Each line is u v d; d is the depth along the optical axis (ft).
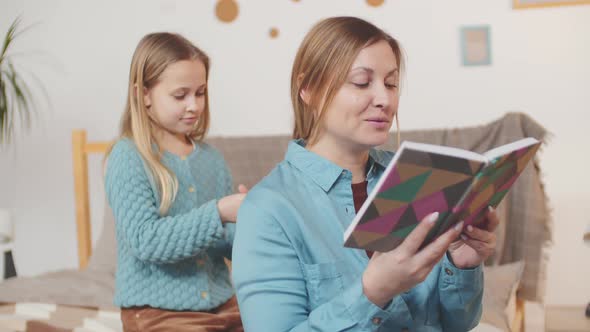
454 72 9.35
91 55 10.09
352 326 2.88
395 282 2.75
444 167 2.42
